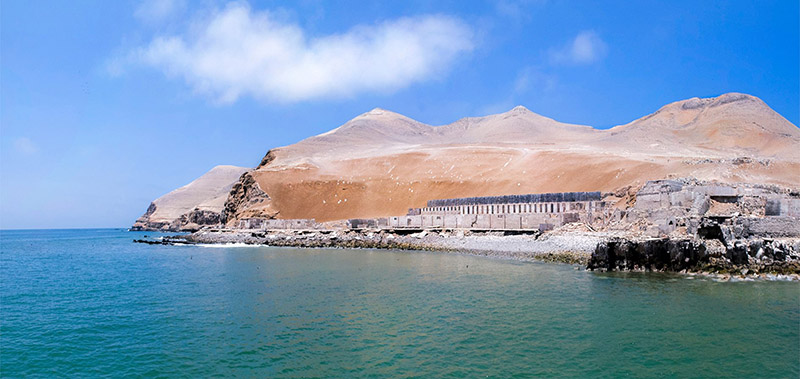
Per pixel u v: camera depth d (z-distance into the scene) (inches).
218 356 996.6
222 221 7106.3
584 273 1849.2
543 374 864.3
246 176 6958.7
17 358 1014.4
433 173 6683.1
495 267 2095.2
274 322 1237.7
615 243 1883.6
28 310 1450.5
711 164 4163.4
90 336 1161.4
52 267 2684.5
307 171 7042.3
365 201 6294.3
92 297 1651.1
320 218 6067.9
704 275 1715.1
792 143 6835.6
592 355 949.8
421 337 1080.8
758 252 1685.5
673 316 1196.5
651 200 2325.3
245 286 1779.0
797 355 934.4
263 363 951.0
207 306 1445.6
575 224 2588.6
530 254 2385.6
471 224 3191.4
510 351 979.9
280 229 4473.4
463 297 1469.0
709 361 911.0
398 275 1948.8
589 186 4916.3
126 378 903.1
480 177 6220.5
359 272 2073.1
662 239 1828.2
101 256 3425.2
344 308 1366.9
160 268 2481.5
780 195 2262.6
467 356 957.2
